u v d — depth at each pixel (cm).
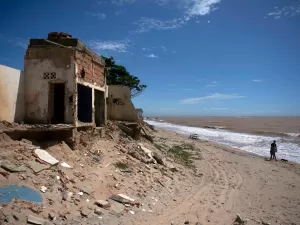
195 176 1422
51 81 1034
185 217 816
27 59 1052
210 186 1255
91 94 1225
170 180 1186
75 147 1001
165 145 2258
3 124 838
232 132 5344
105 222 646
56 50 1037
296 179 1571
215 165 1797
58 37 1135
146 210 799
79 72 1075
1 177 617
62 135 981
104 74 1451
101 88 1389
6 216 500
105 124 1442
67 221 590
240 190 1240
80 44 1122
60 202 651
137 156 1298
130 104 1944
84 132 1106
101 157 1098
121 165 1102
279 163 2088
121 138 1496
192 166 1645
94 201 733
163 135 3359
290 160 2308
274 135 4644
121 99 1944
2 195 561
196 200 1010
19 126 877
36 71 1045
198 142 3138
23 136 864
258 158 2305
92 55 1252
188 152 2183
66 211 627
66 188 722
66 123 1010
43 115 1034
